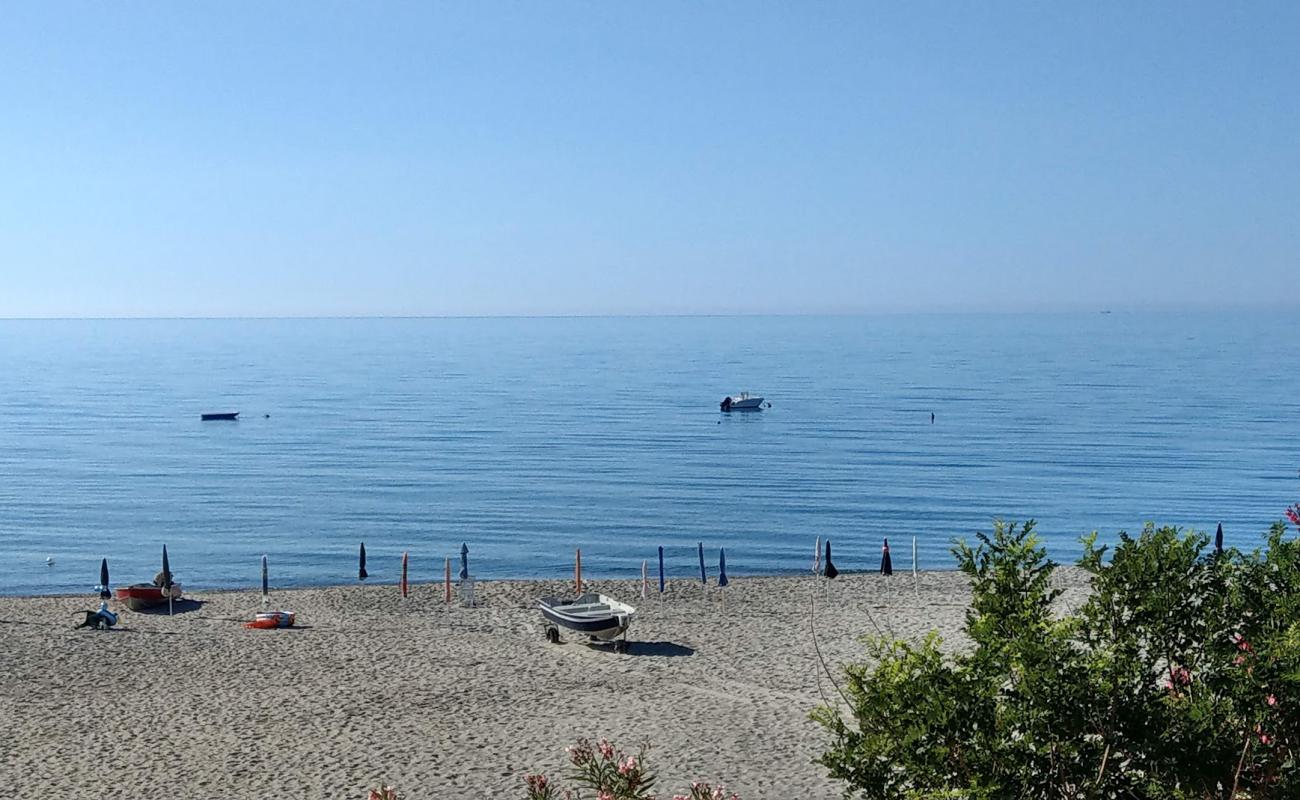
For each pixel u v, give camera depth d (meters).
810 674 34.03
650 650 37.19
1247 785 14.38
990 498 86.44
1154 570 14.42
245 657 36.69
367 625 41.50
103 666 35.53
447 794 24.39
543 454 115.12
